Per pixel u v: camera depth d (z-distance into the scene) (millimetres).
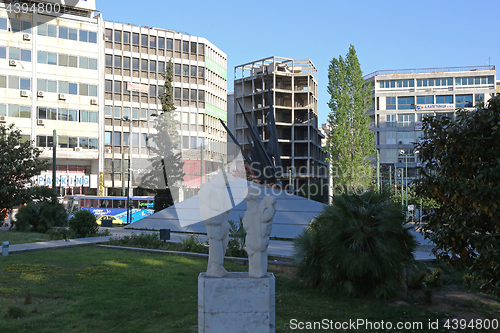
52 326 6859
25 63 45688
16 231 22891
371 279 9594
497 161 6391
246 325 5082
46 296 8688
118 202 36906
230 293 5098
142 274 11258
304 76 66875
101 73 50000
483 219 6973
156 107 53219
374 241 9555
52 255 14180
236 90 68625
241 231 14281
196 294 9234
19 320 7039
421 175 8117
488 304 9250
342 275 9758
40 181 46250
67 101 47906
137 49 52781
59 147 47156
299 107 66250
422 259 12945
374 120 73688
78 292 9078
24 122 45406
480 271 6859
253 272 5301
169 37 54375
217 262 5305
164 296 9000
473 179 6594
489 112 6770
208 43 56625
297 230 20234
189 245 15906
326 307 8695
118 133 51094
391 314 8227
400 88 73188
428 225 7961
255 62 68062
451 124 7301
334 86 45844
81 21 48969
